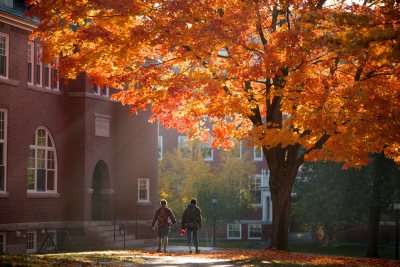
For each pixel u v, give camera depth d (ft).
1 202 186.91
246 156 377.30
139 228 234.17
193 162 373.20
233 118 144.56
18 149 193.77
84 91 215.31
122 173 234.58
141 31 120.37
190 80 131.23
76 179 214.28
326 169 301.02
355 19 78.59
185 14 120.98
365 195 287.89
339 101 127.95
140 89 141.59
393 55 77.00
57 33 131.95
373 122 124.06
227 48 128.16
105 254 138.00
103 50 128.06
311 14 98.63
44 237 202.90
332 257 148.87
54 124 209.56
